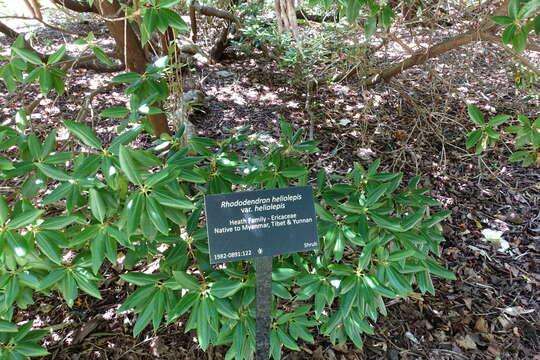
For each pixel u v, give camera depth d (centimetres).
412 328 190
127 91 129
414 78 327
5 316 115
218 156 144
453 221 247
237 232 117
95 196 106
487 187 270
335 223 127
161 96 130
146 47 216
